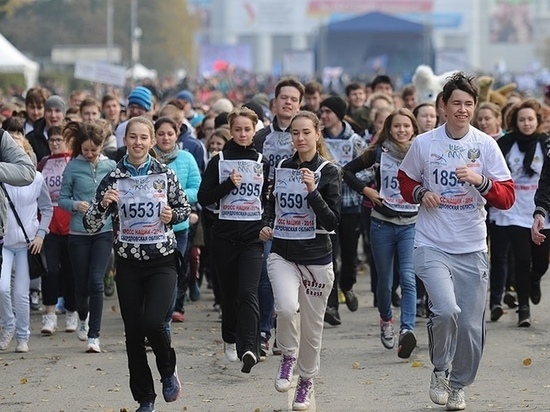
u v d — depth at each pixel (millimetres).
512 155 25297
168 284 17328
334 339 24172
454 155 17234
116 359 22531
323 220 17984
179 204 17625
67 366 21922
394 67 128250
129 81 109125
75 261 23406
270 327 22547
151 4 197625
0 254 18797
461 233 17297
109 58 111438
